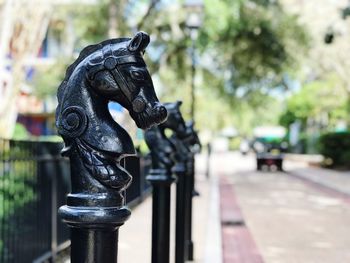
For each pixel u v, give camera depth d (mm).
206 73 25031
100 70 1990
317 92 38500
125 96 1997
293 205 13531
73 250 1937
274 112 66125
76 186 1969
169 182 4039
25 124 26359
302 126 53719
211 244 7797
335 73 36375
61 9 20500
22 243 5625
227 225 10156
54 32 25547
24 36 12906
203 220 10109
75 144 1981
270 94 27625
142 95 1982
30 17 13102
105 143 1963
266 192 16781
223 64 24484
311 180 21812
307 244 8555
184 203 5430
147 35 2021
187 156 5469
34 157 5793
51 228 6441
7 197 5258
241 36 22156
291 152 50531
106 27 20984
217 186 17953
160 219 4039
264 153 29000
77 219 1878
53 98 20969
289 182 21031
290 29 22391
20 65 12750
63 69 20016
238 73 24344
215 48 23172
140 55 2035
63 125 1992
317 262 7352
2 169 5164
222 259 6992
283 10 22281
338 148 28875
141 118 1993
